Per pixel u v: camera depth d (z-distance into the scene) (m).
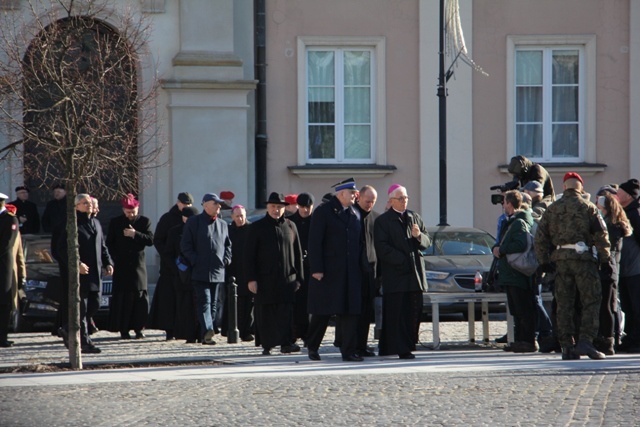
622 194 34.78
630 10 62.06
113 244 42.19
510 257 34.12
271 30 60.41
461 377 28.45
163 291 41.38
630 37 62.09
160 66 57.31
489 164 61.78
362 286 33.59
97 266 37.47
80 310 36.91
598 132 62.31
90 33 51.12
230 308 40.22
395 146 61.34
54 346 39.50
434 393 25.92
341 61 61.28
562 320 32.06
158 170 57.38
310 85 61.16
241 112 58.06
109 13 55.34
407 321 33.53
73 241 32.09
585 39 61.97
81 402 25.12
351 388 26.83
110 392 26.58
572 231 31.62
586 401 24.53
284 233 35.88
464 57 60.88
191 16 57.56
